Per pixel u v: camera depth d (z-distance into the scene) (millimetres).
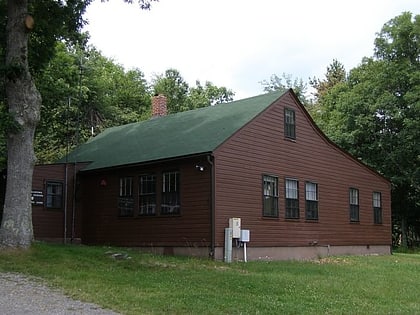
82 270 12578
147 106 48531
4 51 16297
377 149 35969
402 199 37812
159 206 19703
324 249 22938
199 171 18453
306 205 22266
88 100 38750
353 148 36688
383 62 35812
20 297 9516
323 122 40594
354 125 36406
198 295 10320
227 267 15680
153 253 18688
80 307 8914
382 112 35531
